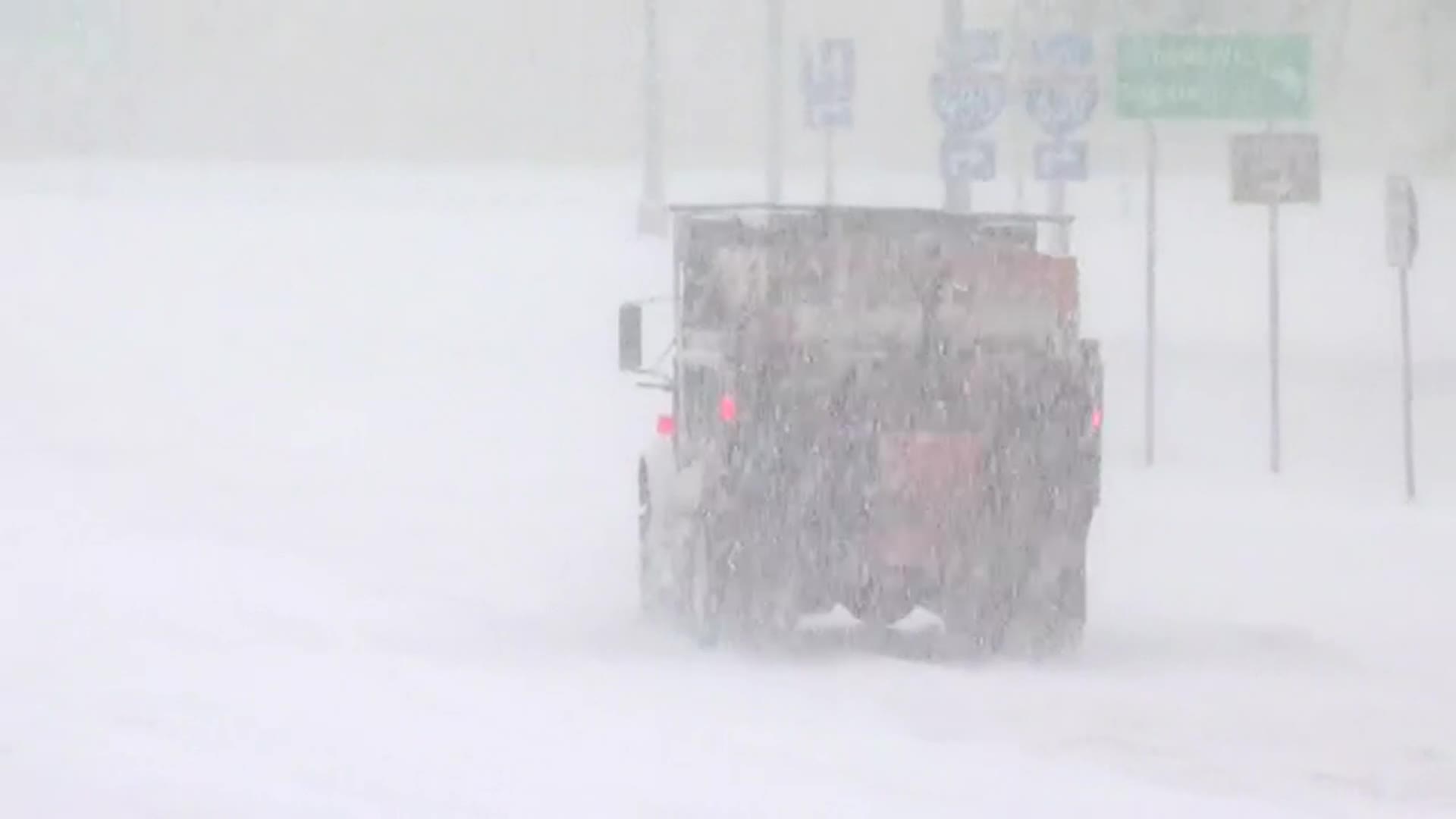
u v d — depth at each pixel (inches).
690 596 2292.1
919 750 1686.8
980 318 2233.0
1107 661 2245.3
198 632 2229.3
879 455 2204.7
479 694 1888.5
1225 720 1887.3
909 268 2220.7
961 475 2212.1
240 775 1529.3
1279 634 2461.9
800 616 2234.3
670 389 2418.8
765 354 2203.5
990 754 1688.0
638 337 2434.8
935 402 2215.8
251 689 1892.2
